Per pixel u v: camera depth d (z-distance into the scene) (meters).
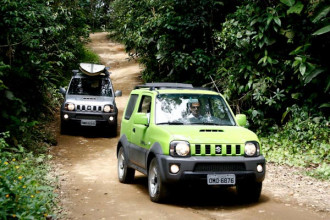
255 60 12.65
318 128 11.07
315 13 10.30
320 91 11.70
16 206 4.91
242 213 6.09
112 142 13.67
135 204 6.61
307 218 5.80
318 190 7.64
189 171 6.11
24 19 11.66
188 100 7.34
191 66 15.72
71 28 19.98
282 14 11.36
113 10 32.56
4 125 10.48
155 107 7.23
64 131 14.30
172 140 6.28
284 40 12.16
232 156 6.31
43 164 9.81
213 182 6.12
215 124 7.07
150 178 6.79
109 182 8.53
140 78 29.59
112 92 15.19
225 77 13.94
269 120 12.65
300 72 11.41
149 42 16.75
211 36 15.20
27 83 12.34
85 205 6.59
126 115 8.84
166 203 6.66
